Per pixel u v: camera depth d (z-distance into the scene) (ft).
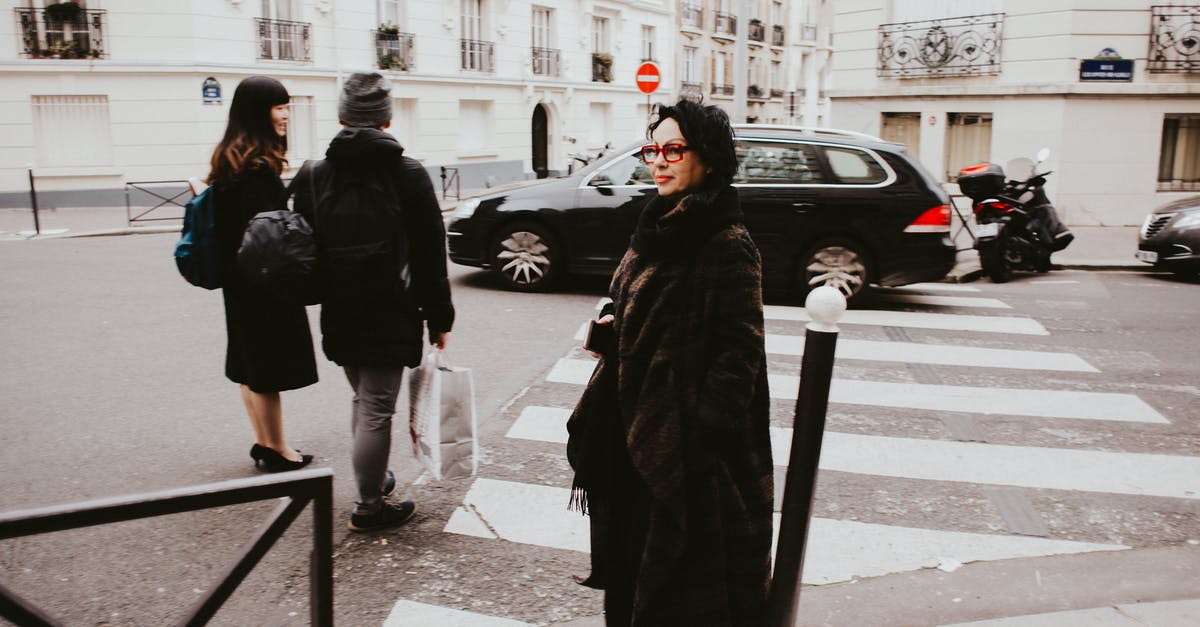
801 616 10.49
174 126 62.75
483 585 11.13
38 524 5.58
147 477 14.25
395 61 76.02
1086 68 47.19
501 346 22.70
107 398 18.24
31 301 27.73
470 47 84.64
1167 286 32.55
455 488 14.03
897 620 10.43
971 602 10.85
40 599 10.61
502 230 29.45
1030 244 34.19
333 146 10.99
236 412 17.48
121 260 36.60
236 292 13.14
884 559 11.98
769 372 20.94
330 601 6.82
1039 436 16.71
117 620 10.19
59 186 61.05
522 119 92.17
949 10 51.90
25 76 59.36
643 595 7.39
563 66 97.25
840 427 17.17
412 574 11.35
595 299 28.58
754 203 27.61
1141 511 13.55
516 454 15.51
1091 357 22.29
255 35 65.77
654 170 7.57
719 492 7.48
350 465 14.87
